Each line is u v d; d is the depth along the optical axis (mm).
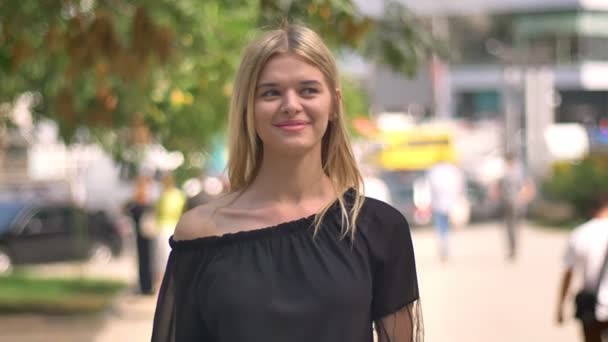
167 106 16812
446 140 55062
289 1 10211
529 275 27000
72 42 11648
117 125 16703
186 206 19953
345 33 10258
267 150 4449
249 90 4438
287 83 4391
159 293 4484
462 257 32562
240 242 4305
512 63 55781
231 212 4418
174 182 23703
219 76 15695
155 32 11648
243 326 4195
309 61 4410
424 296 22859
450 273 27812
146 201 24031
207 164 23141
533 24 88625
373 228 4371
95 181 40906
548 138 60062
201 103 16750
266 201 4434
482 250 35000
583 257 10398
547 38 88500
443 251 30906
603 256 10336
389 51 11250
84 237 32156
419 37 11352
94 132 21391
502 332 17641
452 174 30938
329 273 4234
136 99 15930
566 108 92062
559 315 10773
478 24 88438
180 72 15523
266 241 4289
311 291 4207
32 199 34656
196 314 4328
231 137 4527
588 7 87688
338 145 4535
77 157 31703
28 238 33875
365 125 27859
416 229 43688
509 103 55719
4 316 20969
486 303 21531
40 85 17234
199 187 23172
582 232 10453
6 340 17797
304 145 4379
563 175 46031
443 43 11570
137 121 16969
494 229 45000
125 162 22938
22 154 47938
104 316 20938
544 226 45312
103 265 33938
